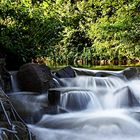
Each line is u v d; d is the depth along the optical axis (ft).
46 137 17.70
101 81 29.04
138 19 48.78
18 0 39.40
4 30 36.63
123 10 50.72
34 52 38.50
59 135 17.97
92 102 23.91
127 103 24.72
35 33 38.73
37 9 39.73
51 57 46.03
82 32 53.26
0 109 13.26
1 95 14.98
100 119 20.16
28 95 22.90
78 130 18.75
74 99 23.15
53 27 40.06
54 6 48.26
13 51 36.42
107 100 24.82
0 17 36.99
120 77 30.27
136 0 49.44
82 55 52.60
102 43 52.24
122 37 49.80
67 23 47.78
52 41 40.60
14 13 37.40
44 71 26.45
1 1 37.35
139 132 18.88
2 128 11.49
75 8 52.85
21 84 25.62
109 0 51.75
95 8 53.26
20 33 37.63
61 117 20.83
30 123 19.71
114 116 21.07
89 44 54.90
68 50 51.47
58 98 22.43
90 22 53.52
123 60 52.08
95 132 18.56
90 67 43.39
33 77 25.21
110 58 52.60
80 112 22.66
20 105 21.21
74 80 29.14
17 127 12.86
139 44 49.49
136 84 28.89
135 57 50.57
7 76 26.16
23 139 12.45
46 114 21.06
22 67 25.94
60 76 29.86
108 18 52.37
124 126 19.34
